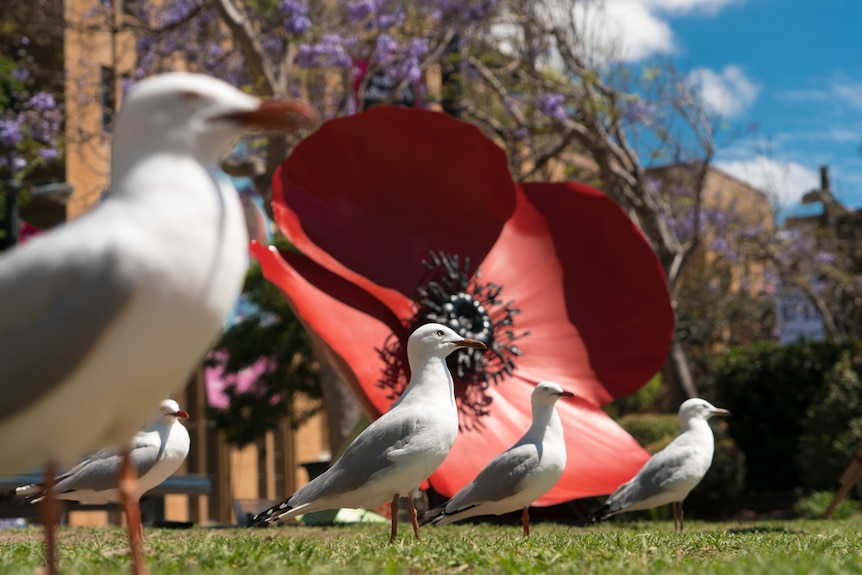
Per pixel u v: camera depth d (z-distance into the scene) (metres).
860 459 13.32
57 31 21.86
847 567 4.87
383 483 6.43
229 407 24.28
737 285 42.09
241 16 17.98
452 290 11.35
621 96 22.52
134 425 3.49
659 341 12.34
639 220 26.86
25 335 3.14
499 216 12.45
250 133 3.64
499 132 23.64
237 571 4.48
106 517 27.41
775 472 20.75
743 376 21.22
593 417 11.77
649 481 8.98
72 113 23.66
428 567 4.92
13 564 4.80
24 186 20.80
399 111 11.76
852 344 20.25
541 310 12.30
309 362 23.25
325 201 11.55
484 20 22.22
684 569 4.79
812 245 36.75
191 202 3.40
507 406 11.18
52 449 3.33
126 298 3.18
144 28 20.38
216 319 3.49
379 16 20.88
